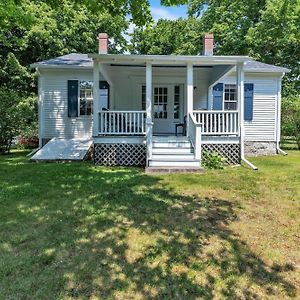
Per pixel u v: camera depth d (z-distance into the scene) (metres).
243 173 8.77
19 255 3.75
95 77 10.34
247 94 13.86
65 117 13.77
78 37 22.67
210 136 10.68
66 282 3.22
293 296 3.08
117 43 26.30
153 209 5.44
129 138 10.60
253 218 5.09
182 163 9.48
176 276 3.37
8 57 20.50
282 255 3.87
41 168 9.39
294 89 22.09
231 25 23.19
